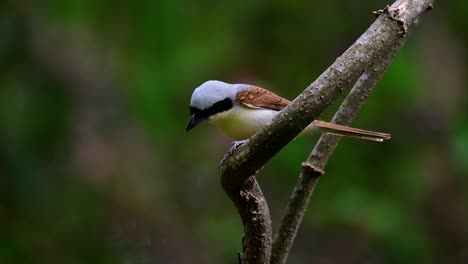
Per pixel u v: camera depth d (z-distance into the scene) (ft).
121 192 41.22
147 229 41.37
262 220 18.06
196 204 44.29
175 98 42.96
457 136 43.73
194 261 41.93
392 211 43.04
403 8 16.75
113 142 41.73
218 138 44.50
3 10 41.83
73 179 40.65
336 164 44.75
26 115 40.47
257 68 46.19
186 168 44.29
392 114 45.16
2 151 39.55
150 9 43.04
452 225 45.09
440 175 45.11
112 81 42.45
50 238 39.60
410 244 42.60
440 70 46.96
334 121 21.89
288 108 16.48
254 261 18.52
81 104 41.60
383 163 45.27
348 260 44.29
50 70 41.50
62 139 40.78
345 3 48.91
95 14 42.68
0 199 39.40
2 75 40.98
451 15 48.91
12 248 38.78
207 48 44.16
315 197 44.16
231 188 17.67
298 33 47.73
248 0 47.06
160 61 42.98
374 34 16.53
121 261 40.42
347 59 16.38
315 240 45.16
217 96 26.71
